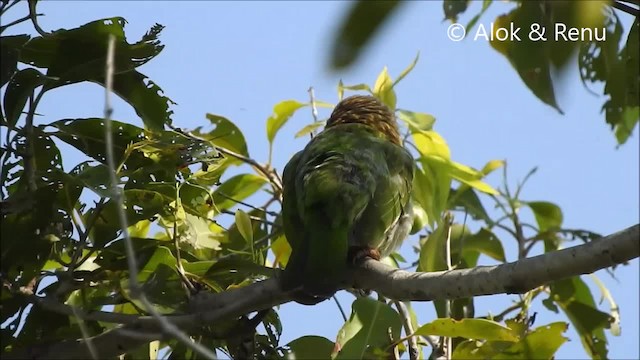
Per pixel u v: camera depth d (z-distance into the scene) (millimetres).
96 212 8211
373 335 8141
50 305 7844
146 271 8383
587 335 11617
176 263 8406
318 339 8477
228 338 8383
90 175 8117
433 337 10312
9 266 8156
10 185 8625
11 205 8094
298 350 8461
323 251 8820
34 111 8289
